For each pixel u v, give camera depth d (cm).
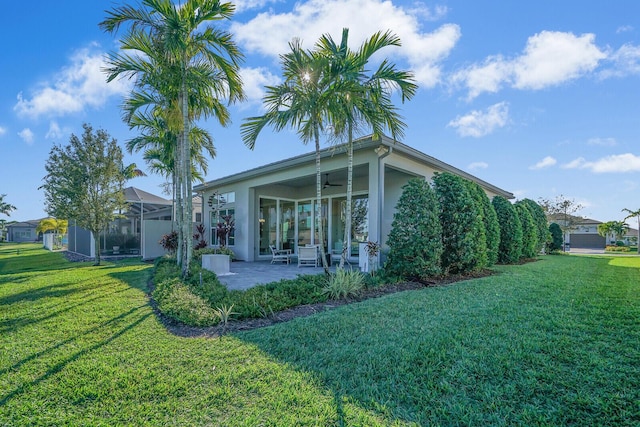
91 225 1330
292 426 233
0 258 1983
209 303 544
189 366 330
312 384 289
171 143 1098
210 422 241
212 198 1523
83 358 352
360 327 432
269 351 362
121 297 659
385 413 246
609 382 278
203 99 884
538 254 1702
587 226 4303
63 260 1725
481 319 456
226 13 732
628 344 359
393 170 1034
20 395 281
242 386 289
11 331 443
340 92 679
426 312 498
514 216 1251
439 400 261
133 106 917
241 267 1102
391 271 809
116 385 294
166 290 649
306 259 1107
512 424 231
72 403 269
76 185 1287
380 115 723
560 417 237
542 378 288
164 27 689
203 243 1448
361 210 1230
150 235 1558
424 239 770
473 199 946
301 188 1478
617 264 1273
